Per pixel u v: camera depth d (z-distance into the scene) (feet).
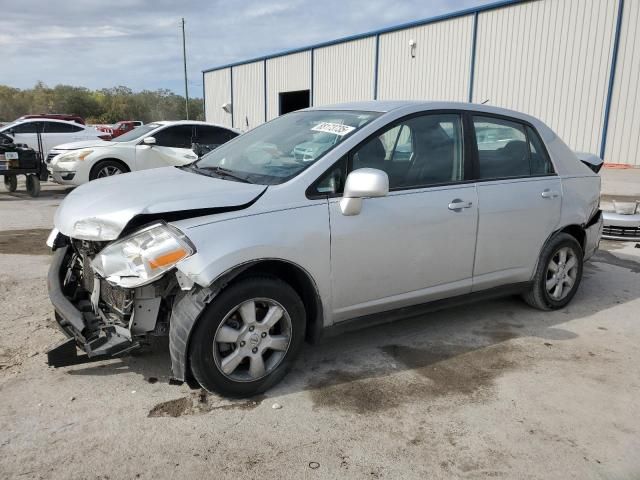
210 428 9.70
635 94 55.01
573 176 15.85
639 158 55.57
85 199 11.34
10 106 270.67
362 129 11.97
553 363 12.64
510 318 15.39
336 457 9.04
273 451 9.14
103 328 10.39
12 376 11.21
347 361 12.51
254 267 10.59
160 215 9.98
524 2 62.64
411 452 9.23
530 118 15.38
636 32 54.13
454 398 11.01
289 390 11.13
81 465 8.62
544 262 15.19
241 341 10.39
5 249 21.53
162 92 311.88
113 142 35.70
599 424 10.21
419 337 13.97
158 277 9.53
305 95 100.63
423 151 12.81
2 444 9.05
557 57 60.59
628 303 16.78
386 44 80.89
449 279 13.24
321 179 11.18
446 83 72.84
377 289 11.99
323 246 10.91
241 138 14.69
